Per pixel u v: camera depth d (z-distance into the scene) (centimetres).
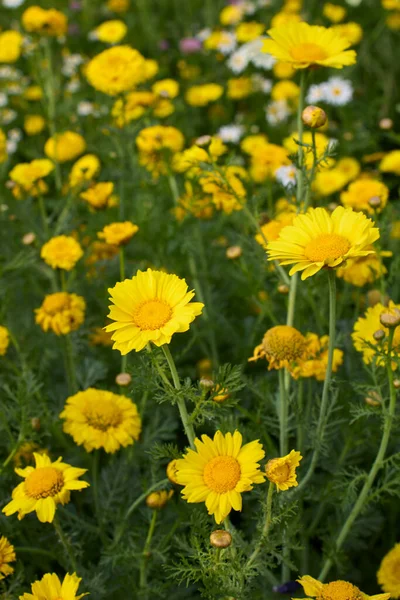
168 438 93
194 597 84
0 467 83
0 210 121
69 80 186
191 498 68
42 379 104
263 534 71
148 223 111
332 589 68
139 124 116
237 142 152
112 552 82
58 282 116
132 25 208
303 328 93
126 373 88
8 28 207
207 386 71
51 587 69
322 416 77
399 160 117
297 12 192
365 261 94
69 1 221
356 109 160
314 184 112
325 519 90
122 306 70
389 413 77
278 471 68
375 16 200
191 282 112
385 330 81
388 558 80
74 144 129
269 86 171
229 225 130
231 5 210
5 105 175
